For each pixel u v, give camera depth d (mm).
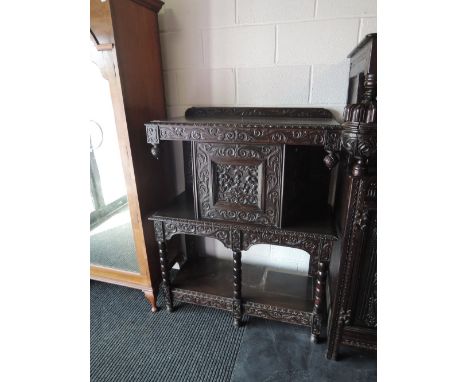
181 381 1016
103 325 1274
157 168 1267
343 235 893
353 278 919
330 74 1123
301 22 1082
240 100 1240
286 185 934
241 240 1039
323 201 1198
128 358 1108
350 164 840
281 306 1169
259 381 1008
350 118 713
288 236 983
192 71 1244
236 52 1176
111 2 896
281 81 1174
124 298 1451
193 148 967
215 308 1292
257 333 1217
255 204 982
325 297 1326
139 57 1070
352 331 999
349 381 1000
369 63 715
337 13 1044
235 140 887
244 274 1428
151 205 1236
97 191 1200
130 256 1280
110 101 1016
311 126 798
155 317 1316
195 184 1017
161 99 1252
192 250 1535
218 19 1148
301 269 1448
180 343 1173
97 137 1077
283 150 878
